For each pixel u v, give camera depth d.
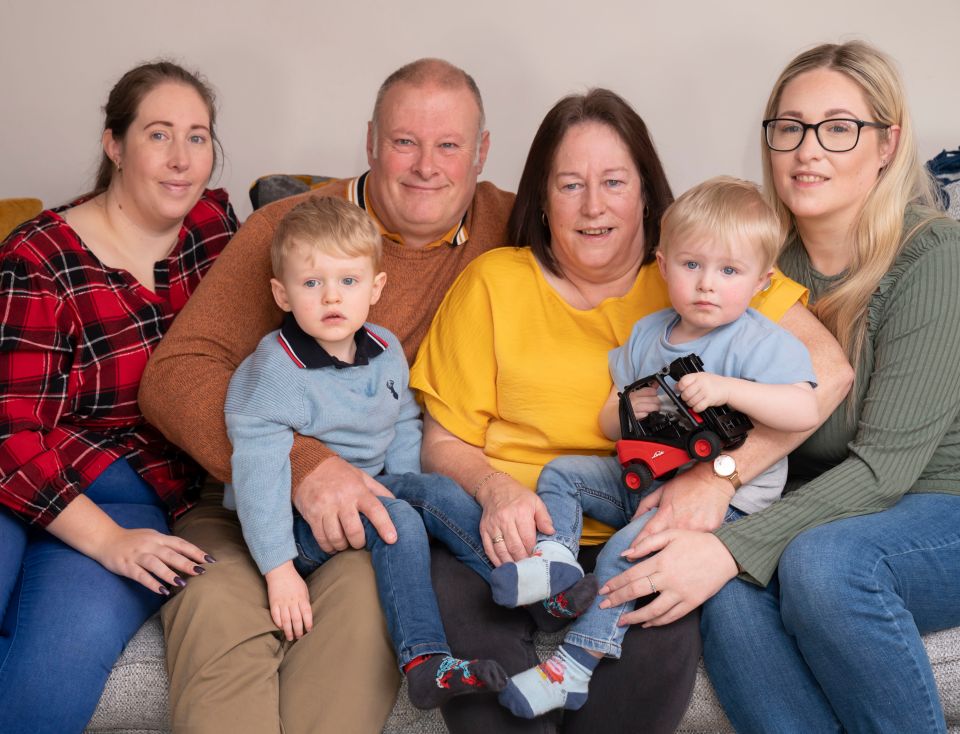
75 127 2.87
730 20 2.75
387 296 2.02
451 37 2.84
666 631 1.61
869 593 1.52
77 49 2.84
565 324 1.92
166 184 1.91
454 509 1.74
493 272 1.95
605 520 1.81
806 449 1.87
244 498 1.68
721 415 1.64
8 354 1.79
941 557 1.61
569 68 2.83
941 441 1.73
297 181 2.43
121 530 1.73
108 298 1.88
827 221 1.84
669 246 1.72
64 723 1.58
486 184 2.20
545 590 1.56
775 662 1.57
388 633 1.63
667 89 2.80
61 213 1.95
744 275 1.68
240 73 2.86
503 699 1.54
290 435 1.74
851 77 1.78
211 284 1.92
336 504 1.68
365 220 1.77
